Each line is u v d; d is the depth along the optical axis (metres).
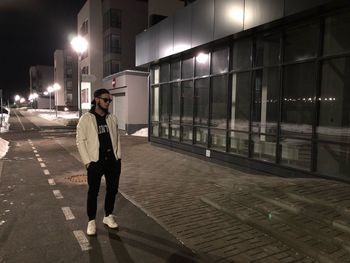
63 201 6.14
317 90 7.16
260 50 8.81
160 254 3.96
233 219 5.03
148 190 6.91
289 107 7.96
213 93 10.72
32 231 4.66
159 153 12.52
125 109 20.80
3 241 4.32
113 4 32.12
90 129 4.38
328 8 6.73
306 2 6.79
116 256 3.91
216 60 10.52
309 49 7.44
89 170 4.41
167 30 12.52
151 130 15.24
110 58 32.19
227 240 4.31
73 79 64.44
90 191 4.46
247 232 4.54
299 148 7.65
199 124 11.54
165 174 8.70
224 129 10.11
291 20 7.62
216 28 9.59
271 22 7.80
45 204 5.95
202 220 5.04
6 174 8.60
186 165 10.10
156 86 14.84
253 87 9.01
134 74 20.31
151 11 20.67
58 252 4.01
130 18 33.03
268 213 4.86
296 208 4.81
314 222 4.41
